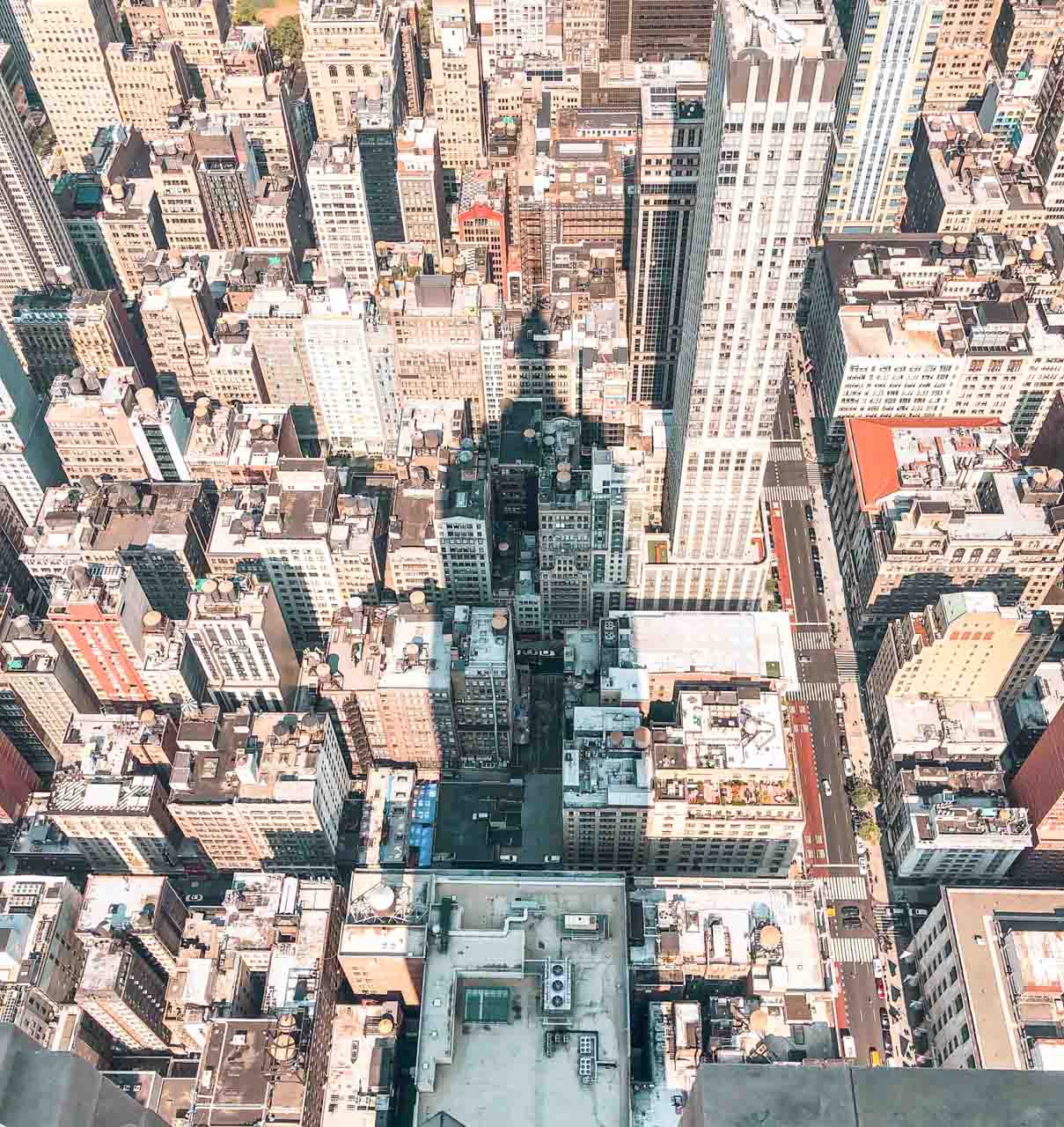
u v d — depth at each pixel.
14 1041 47.53
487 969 165.50
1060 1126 45.50
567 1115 151.38
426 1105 154.75
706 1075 47.91
